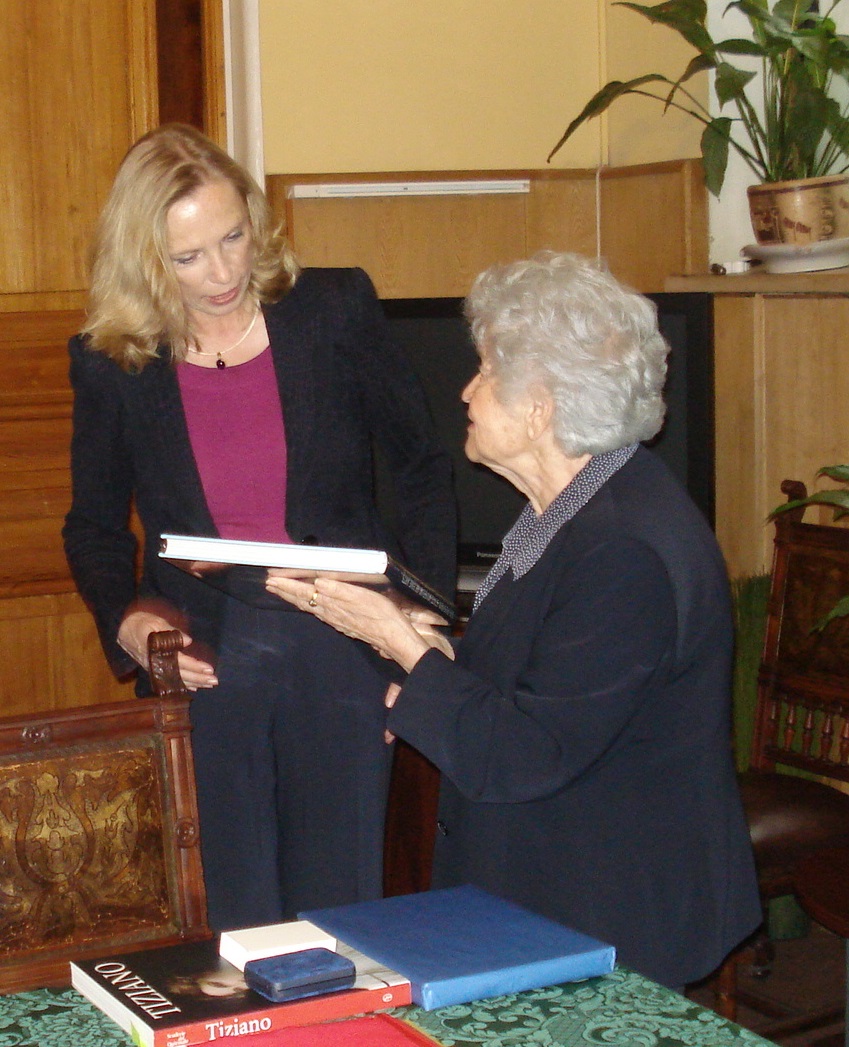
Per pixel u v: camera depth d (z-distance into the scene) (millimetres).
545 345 1397
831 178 2910
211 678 1808
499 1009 1077
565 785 1349
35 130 3213
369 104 3551
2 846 1358
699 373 2879
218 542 1459
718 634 1394
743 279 3061
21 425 3301
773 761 2742
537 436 1446
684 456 2922
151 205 1705
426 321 3090
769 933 3141
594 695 1328
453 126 3619
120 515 2006
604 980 1134
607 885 1400
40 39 3188
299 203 3514
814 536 2672
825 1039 2658
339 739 1905
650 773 1401
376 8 3516
